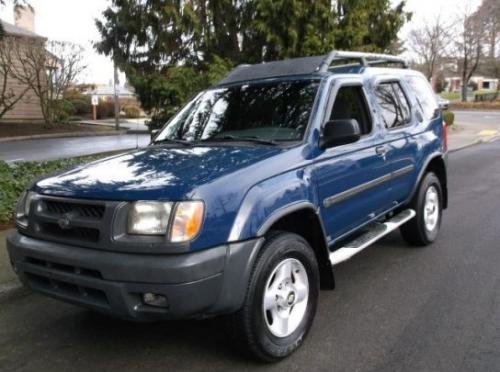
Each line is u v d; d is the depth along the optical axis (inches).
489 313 169.8
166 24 391.5
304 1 377.1
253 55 412.8
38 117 1136.2
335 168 166.6
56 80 1035.9
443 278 203.6
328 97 173.6
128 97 1903.3
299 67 191.2
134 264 120.7
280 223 152.0
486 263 220.4
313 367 138.5
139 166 146.9
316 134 162.6
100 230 126.1
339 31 393.1
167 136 191.2
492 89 3253.0
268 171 141.3
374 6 409.7
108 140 850.1
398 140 210.1
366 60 224.8
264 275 134.0
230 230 127.0
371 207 193.8
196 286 120.6
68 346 154.8
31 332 164.9
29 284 143.1
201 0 393.7
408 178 220.5
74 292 133.6
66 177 144.9
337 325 163.3
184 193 123.5
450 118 1021.8
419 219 234.7
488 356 141.9
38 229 139.1
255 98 184.2
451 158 612.7
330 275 163.0
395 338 153.8
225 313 128.9
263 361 139.8
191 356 145.9
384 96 212.4
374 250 242.4
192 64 412.2
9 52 971.3
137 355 147.8
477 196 370.6
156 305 123.8
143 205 123.6
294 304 146.9
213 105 192.7
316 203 156.5
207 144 168.6
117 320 171.8
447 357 141.8
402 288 193.9
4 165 346.0
